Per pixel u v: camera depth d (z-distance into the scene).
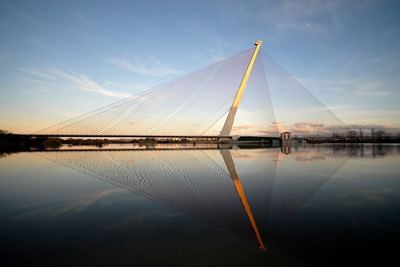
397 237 3.51
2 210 5.04
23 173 10.30
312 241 3.44
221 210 4.95
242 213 4.74
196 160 15.49
